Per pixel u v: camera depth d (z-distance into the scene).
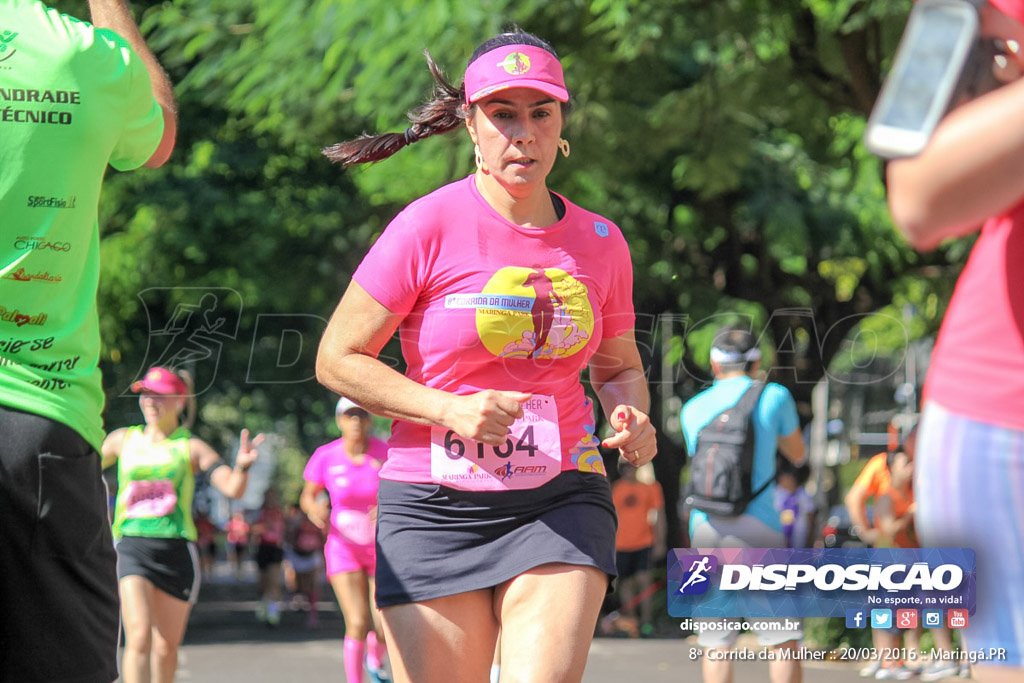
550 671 6.23
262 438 14.41
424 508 6.79
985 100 3.24
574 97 22.50
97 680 5.76
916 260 32.91
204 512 35.66
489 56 6.80
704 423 12.04
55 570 5.57
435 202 6.84
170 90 6.50
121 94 5.82
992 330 4.14
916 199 3.30
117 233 31.52
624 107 24.72
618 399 7.40
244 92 22.84
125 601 13.69
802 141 32.34
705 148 26.98
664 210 34.53
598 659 19.17
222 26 22.94
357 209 33.97
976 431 4.14
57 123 5.54
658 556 25.44
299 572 38.28
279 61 21.23
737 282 35.19
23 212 5.48
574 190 28.36
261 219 32.72
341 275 32.44
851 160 31.95
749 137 27.48
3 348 5.50
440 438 6.83
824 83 26.42
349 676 15.09
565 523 6.68
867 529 12.96
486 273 6.76
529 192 6.86
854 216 33.69
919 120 3.24
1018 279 4.07
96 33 5.83
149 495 13.97
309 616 35.19
